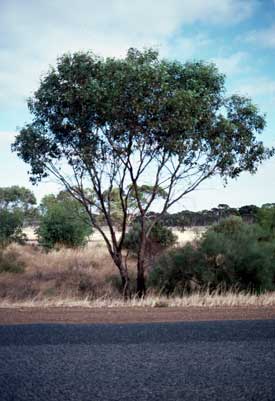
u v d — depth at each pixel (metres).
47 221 28.27
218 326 6.68
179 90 12.09
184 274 13.93
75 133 12.86
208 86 12.93
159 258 14.80
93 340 5.77
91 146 12.63
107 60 12.41
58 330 6.35
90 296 12.98
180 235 32.06
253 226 18.09
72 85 12.41
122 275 13.48
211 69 12.82
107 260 22.89
